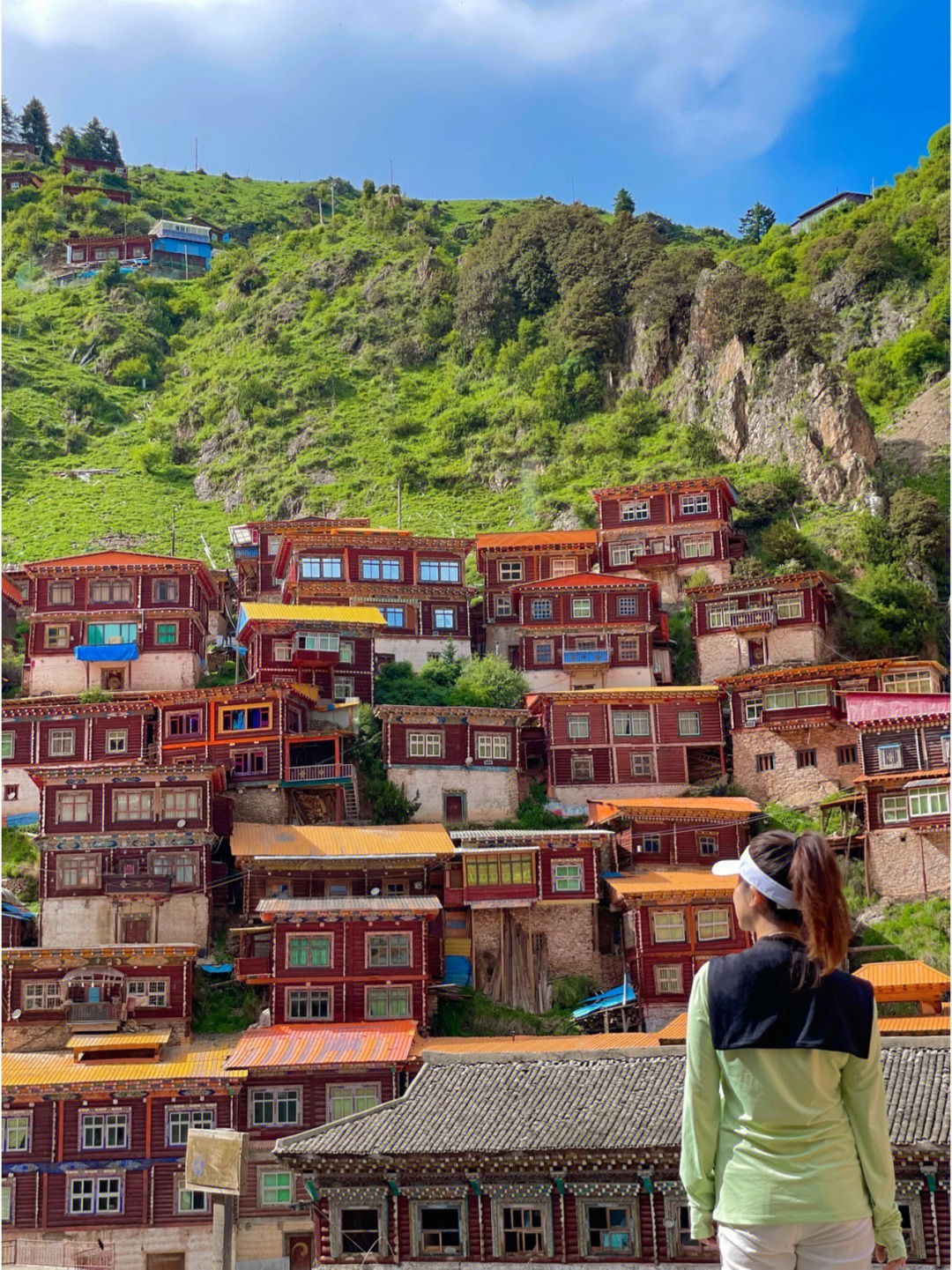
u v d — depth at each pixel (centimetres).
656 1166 3362
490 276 16062
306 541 8538
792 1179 664
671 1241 3366
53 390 16275
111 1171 4684
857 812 6512
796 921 710
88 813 6156
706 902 5791
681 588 9238
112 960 5359
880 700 6525
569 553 9269
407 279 17638
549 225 16075
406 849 5972
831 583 8550
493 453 13600
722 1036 689
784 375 11994
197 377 16888
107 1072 4847
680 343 13738
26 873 6525
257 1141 4753
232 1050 5119
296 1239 4659
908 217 14350
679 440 12588
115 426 15812
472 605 9288
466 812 7019
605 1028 5547
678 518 9350
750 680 7175
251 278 18775
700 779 7350
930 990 4875
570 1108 3534
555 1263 3400
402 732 7075
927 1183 3119
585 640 8244
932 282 13512
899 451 11375
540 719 7475
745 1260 667
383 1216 3525
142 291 18912
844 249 14488
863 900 5997
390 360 16288
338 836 6144
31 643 8100
